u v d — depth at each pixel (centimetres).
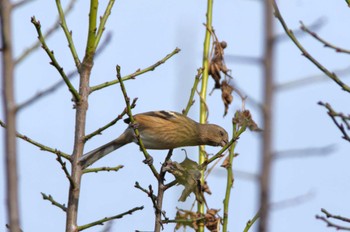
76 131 1203
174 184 1228
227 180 1240
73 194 1181
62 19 1216
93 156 1494
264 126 493
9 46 599
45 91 777
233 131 1282
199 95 1416
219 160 1307
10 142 588
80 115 1204
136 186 1202
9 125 590
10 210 579
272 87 494
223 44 1428
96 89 1223
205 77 1421
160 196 1216
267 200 488
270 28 497
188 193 1227
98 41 1220
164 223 1199
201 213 1245
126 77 1251
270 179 489
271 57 496
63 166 1163
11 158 586
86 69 1216
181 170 1221
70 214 1173
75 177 1189
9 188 580
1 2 601
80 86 1212
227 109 1402
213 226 1233
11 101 595
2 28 598
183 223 1234
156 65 1282
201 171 1279
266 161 490
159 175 1233
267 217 488
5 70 596
